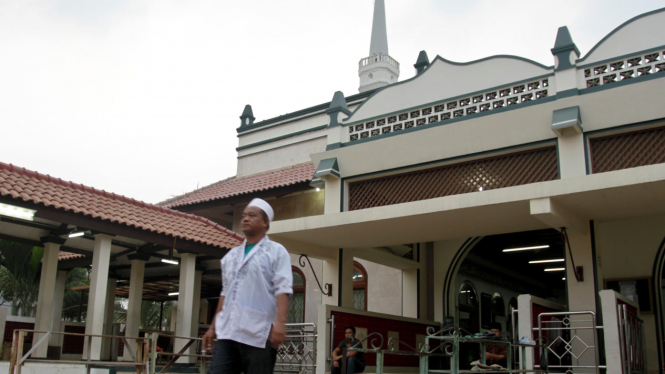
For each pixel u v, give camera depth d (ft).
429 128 35.32
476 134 33.78
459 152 34.63
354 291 49.42
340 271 39.19
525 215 30.09
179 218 45.62
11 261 61.98
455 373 19.38
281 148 60.80
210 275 53.62
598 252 29.99
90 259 48.98
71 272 109.70
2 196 32.45
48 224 39.65
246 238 12.12
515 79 33.60
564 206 28.07
